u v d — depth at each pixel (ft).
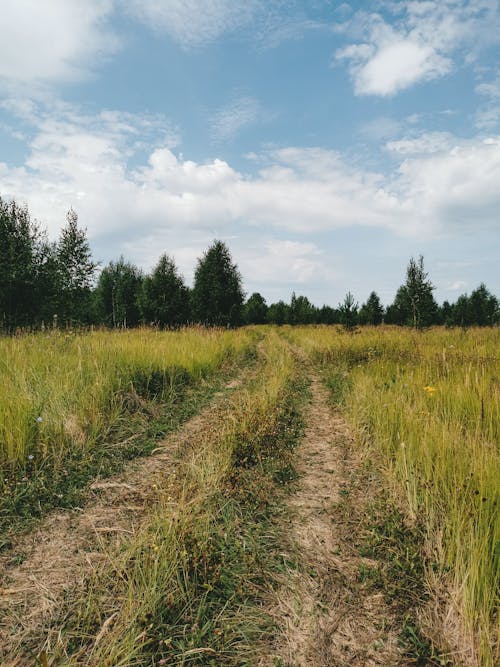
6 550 9.57
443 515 9.94
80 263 67.92
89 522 10.86
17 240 60.85
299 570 9.05
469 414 17.06
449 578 8.34
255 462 14.97
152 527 9.93
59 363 22.76
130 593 7.43
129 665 6.39
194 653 6.80
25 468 13.34
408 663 6.73
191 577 8.46
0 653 6.72
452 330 65.72
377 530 10.32
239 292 98.84
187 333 49.60
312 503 12.10
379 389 22.80
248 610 7.88
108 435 17.29
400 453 13.46
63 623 7.32
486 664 6.33
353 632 7.39
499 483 9.96
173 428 19.26
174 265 92.07
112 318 100.78
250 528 10.59
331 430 19.22
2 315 58.34
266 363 41.14
